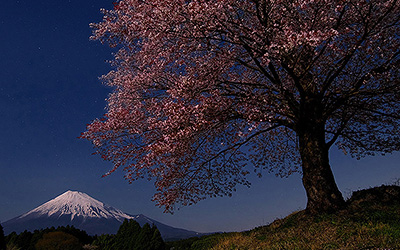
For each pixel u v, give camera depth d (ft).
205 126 35.14
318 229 31.53
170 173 40.57
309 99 39.09
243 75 40.50
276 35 28.60
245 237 41.27
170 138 33.40
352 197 43.21
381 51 34.58
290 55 31.76
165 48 34.35
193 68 33.27
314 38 24.49
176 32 30.53
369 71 36.04
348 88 39.40
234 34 29.89
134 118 37.76
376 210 32.58
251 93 35.65
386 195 38.60
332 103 38.96
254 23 33.06
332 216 33.50
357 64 37.58
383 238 24.35
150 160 36.83
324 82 37.32
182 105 32.50
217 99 34.96
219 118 36.17
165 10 28.22
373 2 29.73
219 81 35.83
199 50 32.09
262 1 28.40
